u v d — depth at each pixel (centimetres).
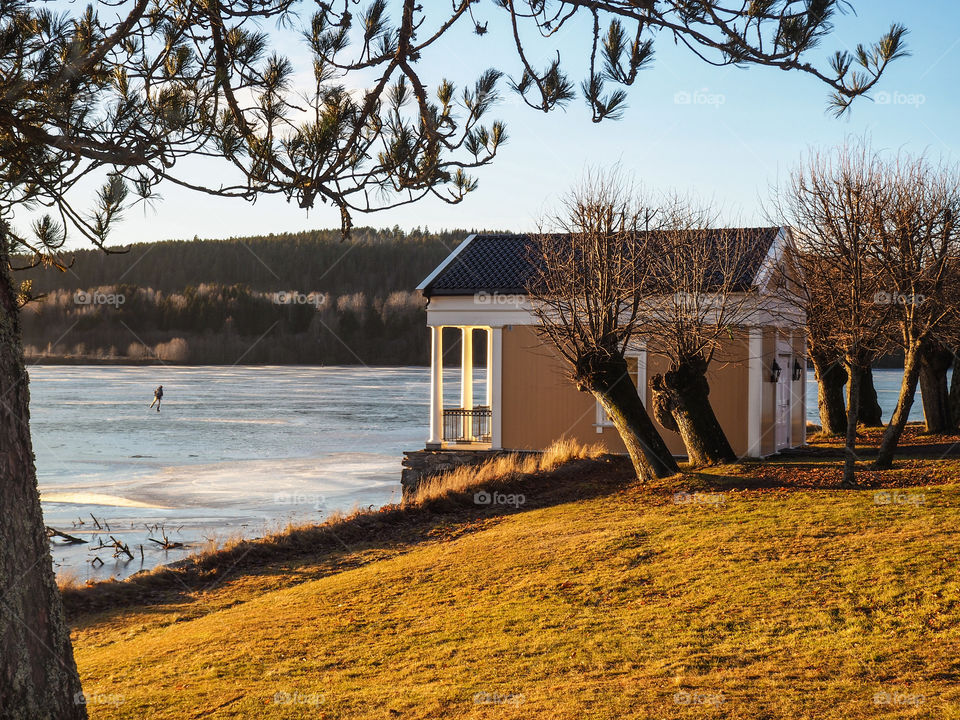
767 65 616
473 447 2572
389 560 1586
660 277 2097
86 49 609
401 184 696
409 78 681
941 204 1970
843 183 1962
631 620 1028
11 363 487
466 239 2914
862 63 616
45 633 500
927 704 694
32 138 609
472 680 880
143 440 4681
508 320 2545
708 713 714
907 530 1245
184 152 652
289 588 1464
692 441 2158
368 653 1022
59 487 3014
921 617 908
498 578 1298
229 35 652
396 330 16250
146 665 1060
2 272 489
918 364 1806
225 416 6188
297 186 655
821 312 2003
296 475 3331
